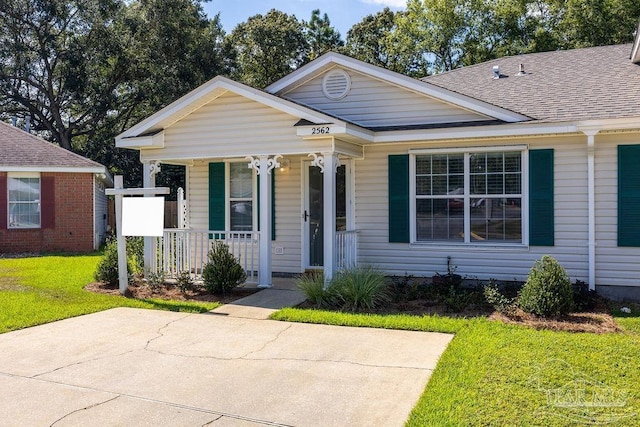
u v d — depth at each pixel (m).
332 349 6.18
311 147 9.05
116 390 5.02
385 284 9.17
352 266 9.46
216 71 30.55
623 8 23.70
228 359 5.89
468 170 9.83
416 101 10.30
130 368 5.63
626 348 5.84
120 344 6.52
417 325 7.05
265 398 4.77
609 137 8.84
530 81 11.22
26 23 27.75
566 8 26.70
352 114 10.80
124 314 8.10
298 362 5.74
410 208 10.16
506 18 28.30
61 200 18.17
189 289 9.75
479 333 6.55
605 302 8.52
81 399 4.80
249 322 7.54
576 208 9.09
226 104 9.63
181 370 5.55
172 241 10.27
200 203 12.17
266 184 9.58
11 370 5.60
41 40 28.03
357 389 4.93
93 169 18.36
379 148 10.38
